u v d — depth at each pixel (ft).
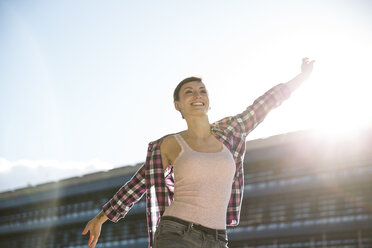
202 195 9.55
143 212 105.60
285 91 11.59
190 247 9.35
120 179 108.27
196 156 9.75
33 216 122.72
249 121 11.10
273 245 90.33
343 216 82.69
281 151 90.12
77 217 114.62
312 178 86.63
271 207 91.20
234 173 10.03
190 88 10.55
